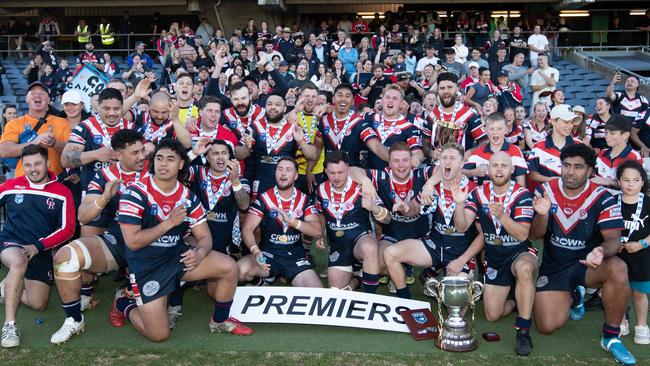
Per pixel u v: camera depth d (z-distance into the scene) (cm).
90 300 517
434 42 1568
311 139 650
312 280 516
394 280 503
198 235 447
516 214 460
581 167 429
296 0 2006
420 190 539
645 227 443
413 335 453
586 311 521
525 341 428
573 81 1620
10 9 2114
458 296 427
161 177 424
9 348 432
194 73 1335
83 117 613
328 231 533
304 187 658
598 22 2236
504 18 2097
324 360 412
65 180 581
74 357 417
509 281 480
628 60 1773
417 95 1177
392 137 612
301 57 1324
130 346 438
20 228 485
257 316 474
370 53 1482
